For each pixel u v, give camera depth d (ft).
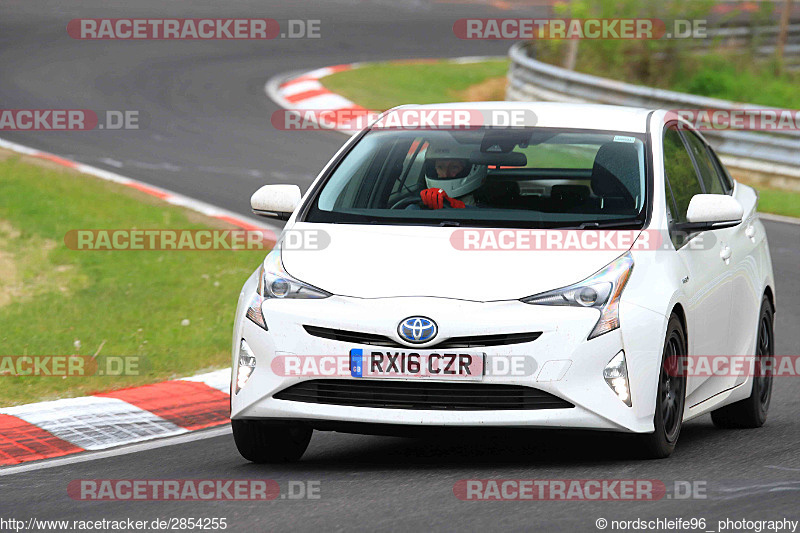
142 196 164.96
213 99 262.06
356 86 284.20
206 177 185.16
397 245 69.00
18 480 69.26
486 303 63.93
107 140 213.05
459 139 78.33
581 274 65.77
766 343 88.17
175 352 102.78
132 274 126.72
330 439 79.36
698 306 73.15
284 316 65.82
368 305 64.44
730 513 57.93
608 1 324.80
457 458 71.41
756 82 341.62
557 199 72.84
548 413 63.26
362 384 64.44
